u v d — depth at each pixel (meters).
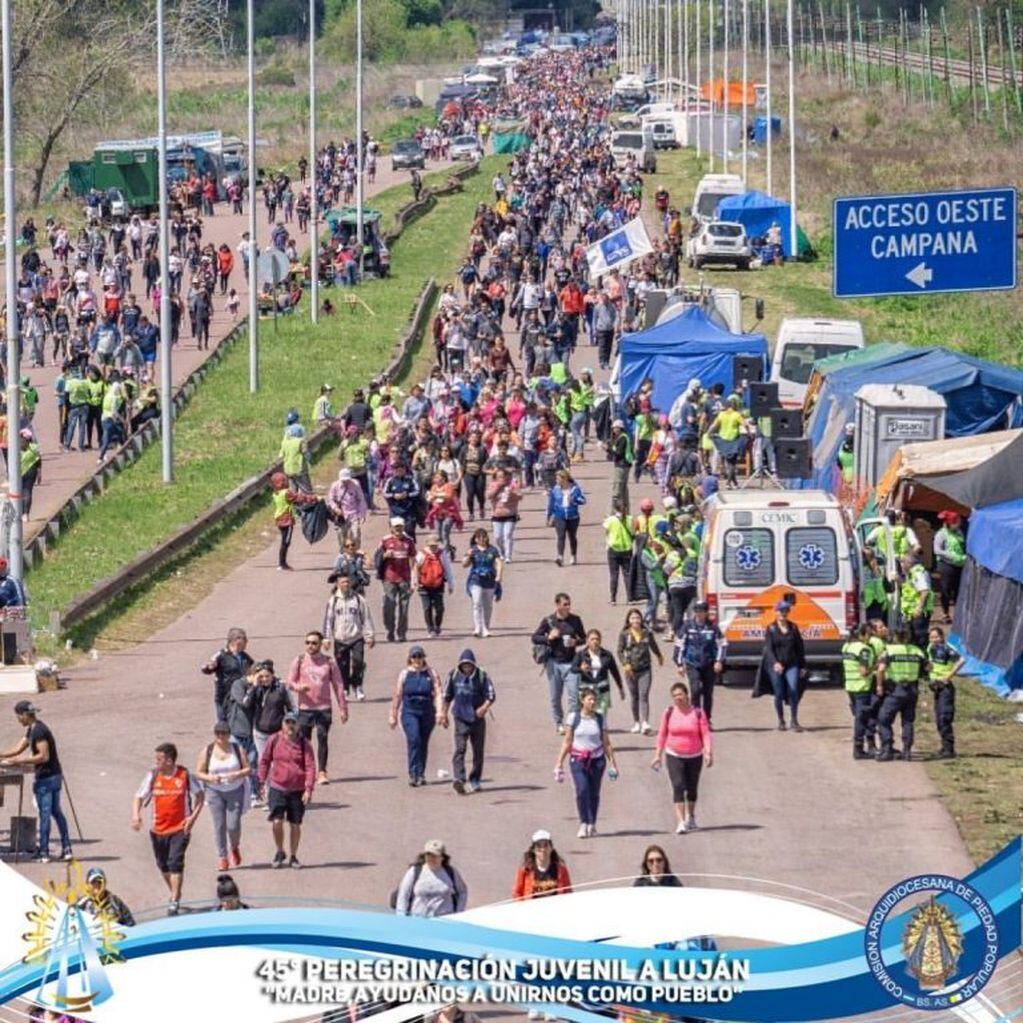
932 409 132.62
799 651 96.25
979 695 104.38
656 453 156.88
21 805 79.12
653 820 81.56
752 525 104.38
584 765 78.44
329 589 130.38
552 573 132.50
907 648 90.19
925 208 95.81
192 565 137.88
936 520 124.69
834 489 146.25
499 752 92.19
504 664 108.75
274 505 151.00
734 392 169.12
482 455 149.12
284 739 75.81
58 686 105.81
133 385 184.38
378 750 92.56
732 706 101.69
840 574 104.25
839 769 89.38
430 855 61.56
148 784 72.56
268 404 198.00
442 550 115.12
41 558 134.50
